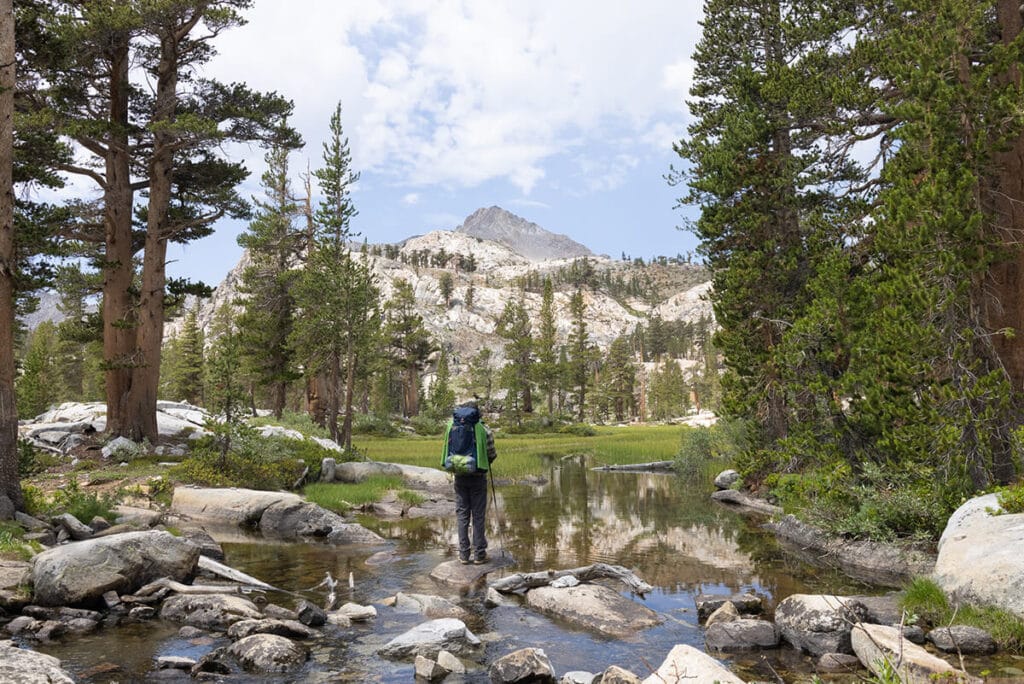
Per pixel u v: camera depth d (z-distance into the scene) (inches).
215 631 244.2
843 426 499.8
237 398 674.8
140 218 954.1
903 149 411.2
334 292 1256.8
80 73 842.8
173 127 805.2
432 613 268.1
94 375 2970.0
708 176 735.7
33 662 177.0
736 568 357.1
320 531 493.7
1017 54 417.7
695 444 1040.2
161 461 780.0
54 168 812.6
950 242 382.0
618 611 264.8
